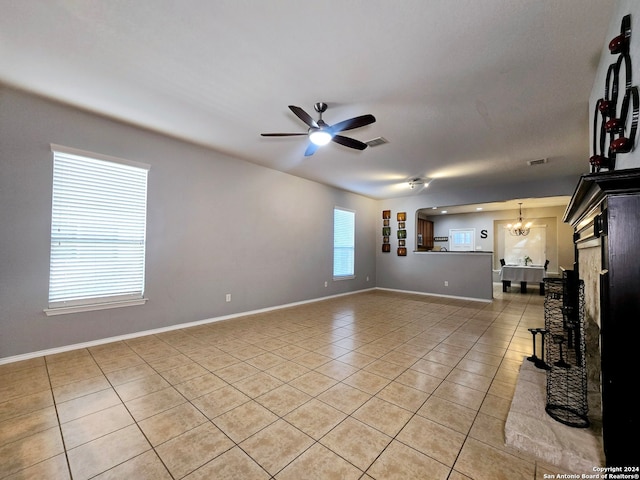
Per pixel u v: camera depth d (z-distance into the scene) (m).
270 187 5.02
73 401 2.07
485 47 1.97
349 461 1.53
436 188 6.38
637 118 1.28
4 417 1.88
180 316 3.85
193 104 2.80
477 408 2.03
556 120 3.02
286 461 1.53
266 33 1.87
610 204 1.20
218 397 2.15
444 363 2.81
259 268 4.86
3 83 2.50
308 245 5.79
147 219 3.52
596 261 1.87
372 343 3.37
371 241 7.65
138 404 2.05
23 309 2.73
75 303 3.01
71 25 1.82
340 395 2.20
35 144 2.77
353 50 2.01
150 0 1.62
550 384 2.08
